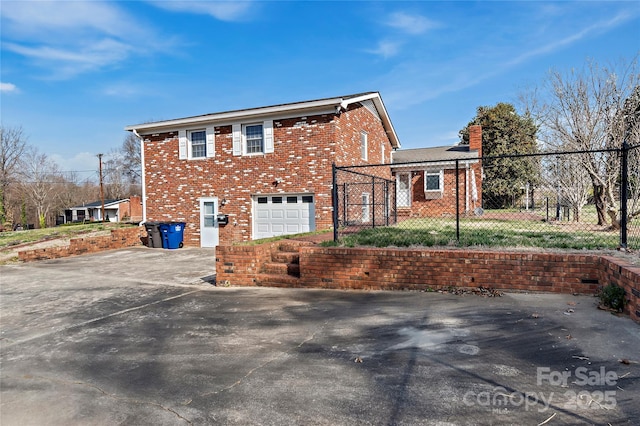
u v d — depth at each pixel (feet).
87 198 184.44
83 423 8.92
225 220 48.83
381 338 13.53
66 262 40.14
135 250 48.80
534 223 41.55
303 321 16.06
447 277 19.43
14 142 140.26
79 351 13.99
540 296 17.39
